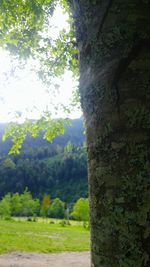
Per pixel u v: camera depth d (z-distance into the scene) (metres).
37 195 149.50
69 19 6.12
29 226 52.97
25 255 21.19
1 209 81.94
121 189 1.74
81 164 161.38
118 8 1.98
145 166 1.73
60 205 104.19
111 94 1.88
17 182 152.62
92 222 1.88
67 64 6.84
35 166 160.25
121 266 1.67
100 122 1.91
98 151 1.88
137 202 1.69
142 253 1.64
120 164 1.78
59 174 161.00
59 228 54.72
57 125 7.14
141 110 1.80
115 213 1.73
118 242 1.70
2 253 21.31
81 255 22.67
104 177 1.82
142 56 1.88
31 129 7.03
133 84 1.85
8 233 35.28
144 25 1.93
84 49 2.10
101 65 1.96
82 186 151.50
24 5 6.25
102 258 1.76
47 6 6.32
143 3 1.98
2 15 6.32
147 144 1.76
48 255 21.95
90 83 2.01
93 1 2.07
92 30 2.05
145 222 1.66
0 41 6.64
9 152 6.93
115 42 1.94
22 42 6.67
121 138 1.80
